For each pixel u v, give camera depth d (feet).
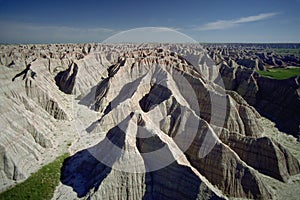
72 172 135.85
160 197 111.45
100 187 110.52
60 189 122.72
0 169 128.57
